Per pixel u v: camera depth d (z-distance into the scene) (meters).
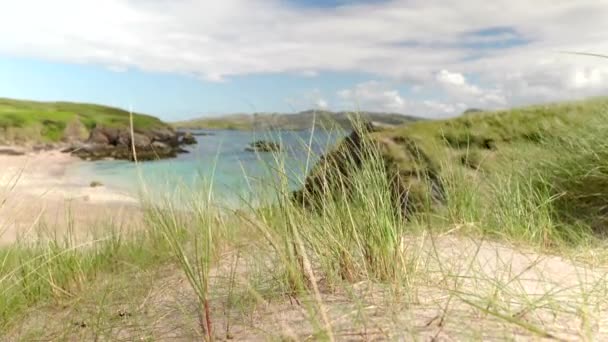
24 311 2.42
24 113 41.00
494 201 4.16
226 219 3.04
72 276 2.85
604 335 1.31
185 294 2.19
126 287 2.47
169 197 3.11
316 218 2.13
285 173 2.06
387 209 2.08
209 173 2.46
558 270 2.19
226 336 1.55
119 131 38.69
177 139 42.81
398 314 1.48
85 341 1.84
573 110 6.83
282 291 1.86
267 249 2.30
